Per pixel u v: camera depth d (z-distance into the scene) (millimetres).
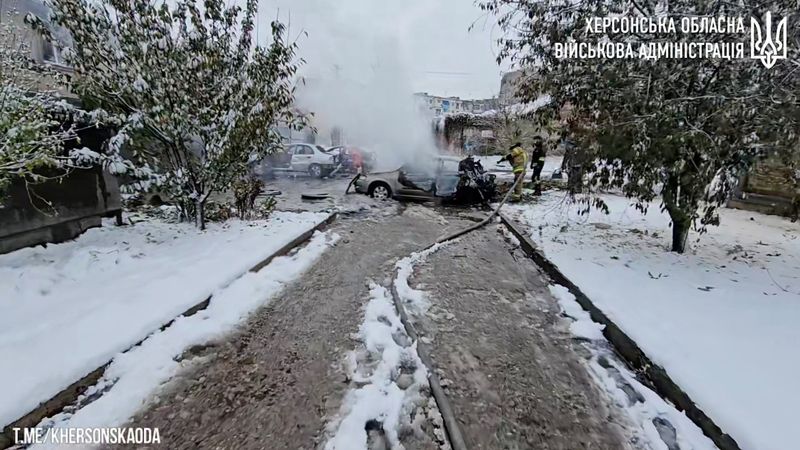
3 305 3150
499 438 2178
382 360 2877
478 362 2912
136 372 2584
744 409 2152
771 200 7387
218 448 2061
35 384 2227
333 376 2697
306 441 2123
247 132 5570
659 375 2596
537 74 5559
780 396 2260
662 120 3980
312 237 6242
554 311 3801
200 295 3588
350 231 6805
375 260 5250
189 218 6285
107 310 3156
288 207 8648
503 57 5688
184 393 2477
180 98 5070
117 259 4316
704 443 2102
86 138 5113
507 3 5242
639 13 4320
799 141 3533
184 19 5176
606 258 4938
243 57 5734
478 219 7992
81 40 4605
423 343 3162
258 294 3941
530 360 2951
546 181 12531
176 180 5539
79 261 4105
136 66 4762
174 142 5410
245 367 2777
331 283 4387
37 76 4285
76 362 2457
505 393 2562
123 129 4793
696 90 4125
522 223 7109
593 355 3023
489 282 4543
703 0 3725
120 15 4777
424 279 4602
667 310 3420
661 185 5141
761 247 5348
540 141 10469
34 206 4414
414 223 7566
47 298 3354
